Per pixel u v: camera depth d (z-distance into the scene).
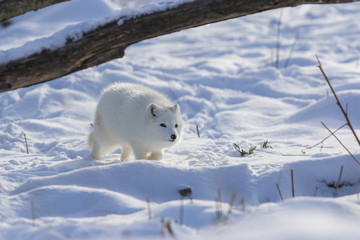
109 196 6.96
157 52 27.52
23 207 6.70
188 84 20.64
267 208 5.78
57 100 18.22
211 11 7.21
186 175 7.96
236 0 7.20
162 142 10.68
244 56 25.92
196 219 5.72
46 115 17.11
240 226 4.91
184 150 11.71
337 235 3.65
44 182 7.61
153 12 7.09
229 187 7.95
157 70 22.48
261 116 16.25
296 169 8.46
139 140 10.64
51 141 14.07
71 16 29.98
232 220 5.30
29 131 15.21
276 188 8.01
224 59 24.88
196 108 17.77
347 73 20.11
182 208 5.99
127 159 11.50
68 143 13.48
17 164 11.12
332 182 8.43
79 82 19.70
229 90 19.73
